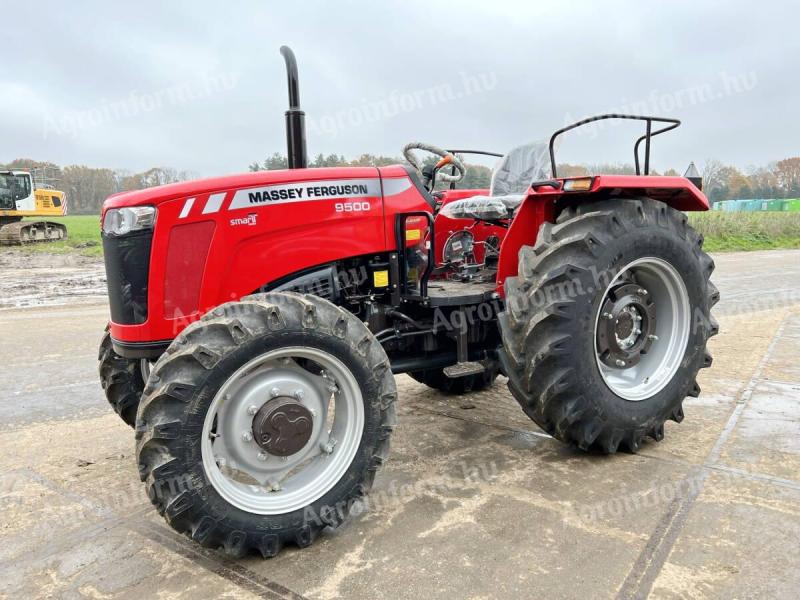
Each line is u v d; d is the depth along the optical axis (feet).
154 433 6.55
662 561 6.78
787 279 33.32
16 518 8.27
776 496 8.20
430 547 7.29
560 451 10.17
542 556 6.98
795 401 12.15
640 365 10.40
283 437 7.35
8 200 67.87
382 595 6.40
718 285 30.81
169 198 8.09
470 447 10.46
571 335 8.84
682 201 11.27
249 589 6.59
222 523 6.91
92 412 12.92
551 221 10.63
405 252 9.68
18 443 11.09
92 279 38.55
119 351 8.45
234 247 8.39
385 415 7.88
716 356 15.74
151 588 6.65
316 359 7.43
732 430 10.65
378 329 9.82
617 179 9.38
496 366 11.00
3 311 26.08
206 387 6.70
